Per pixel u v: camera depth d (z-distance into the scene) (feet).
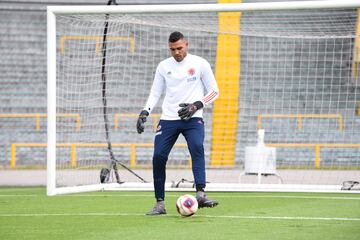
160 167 56.59
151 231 48.16
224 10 78.43
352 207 64.08
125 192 79.92
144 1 145.69
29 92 144.36
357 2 76.74
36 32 148.56
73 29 129.59
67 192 76.89
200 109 55.98
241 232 47.55
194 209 55.11
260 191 80.64
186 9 78.48
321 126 131.03
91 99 111.14
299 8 77.66
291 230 48.52
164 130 56.08
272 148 86.48
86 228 50.14
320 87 135.23
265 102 134.72
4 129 138.72
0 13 148.25
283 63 137.80
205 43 135.03
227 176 105.40
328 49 136.67
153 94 57.11
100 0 145.59
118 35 131.75
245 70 136.36
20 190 82.84
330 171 112.16
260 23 124.47
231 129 122.42
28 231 49.06
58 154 123.34
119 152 129.18
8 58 146.41
